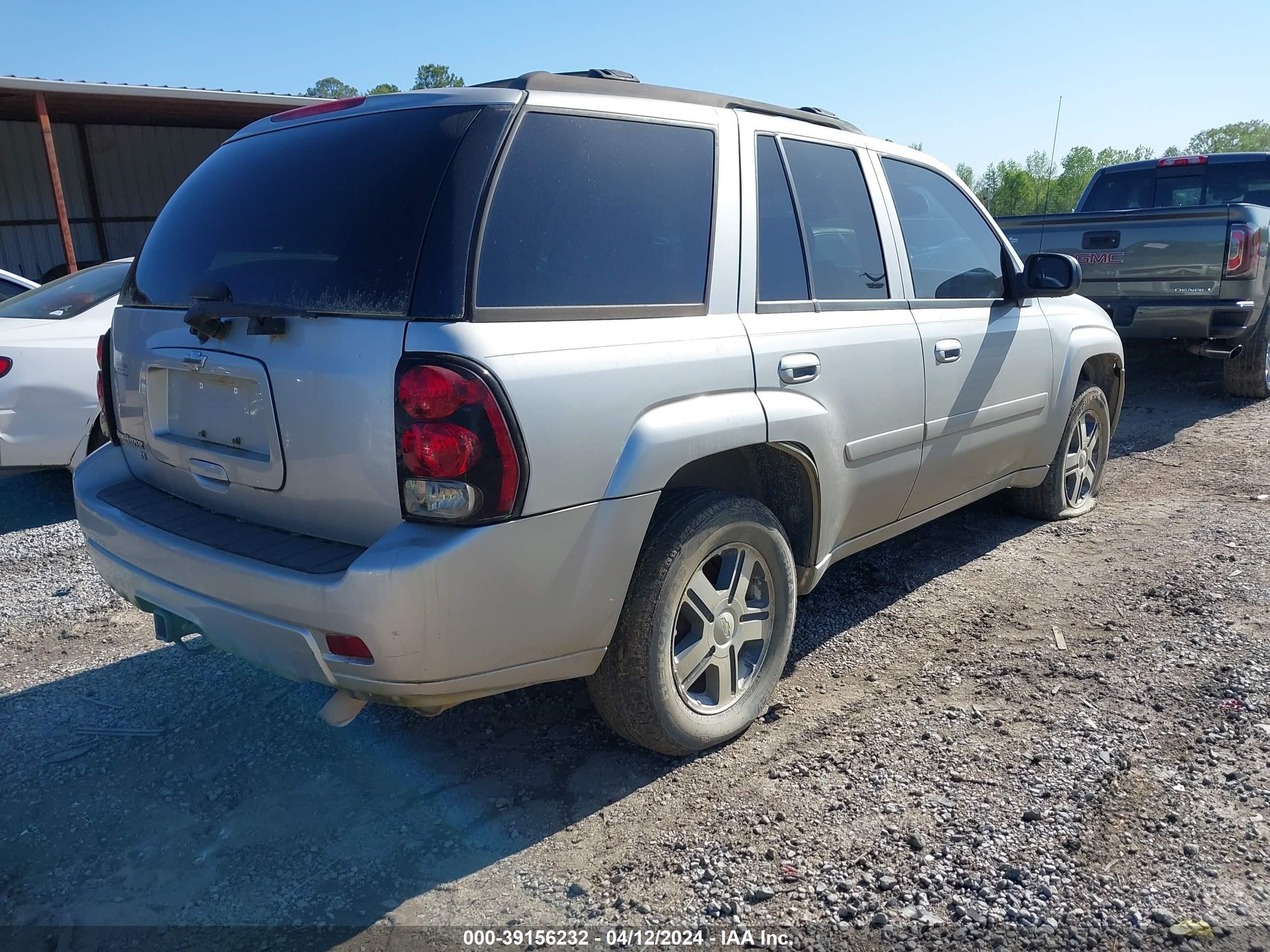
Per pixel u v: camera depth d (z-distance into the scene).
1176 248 7.55
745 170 3.20
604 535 2.59
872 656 3.76
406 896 2.50
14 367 5.48
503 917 2.41
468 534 2.34
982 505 5.61
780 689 3.53
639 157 2.89
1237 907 2.32
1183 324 7.64
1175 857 2.50
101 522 2.99
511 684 2.58
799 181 3.43
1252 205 7.58
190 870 2.62
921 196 4.14
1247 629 3.78
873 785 2.88
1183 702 3.27
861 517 3.67
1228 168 9.67
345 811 2.86
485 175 2.51
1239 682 3.36
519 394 2.38
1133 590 4.26
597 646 2.71
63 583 4.80
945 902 2.38
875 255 3.73
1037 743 3.06
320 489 2.54
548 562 2.49
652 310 2.80
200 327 2.67
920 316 3.86
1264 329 8.03
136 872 2.62
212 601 2.60
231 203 2.94
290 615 2.41
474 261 2.42
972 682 3.50
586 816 2.80
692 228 2.98
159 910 2.47
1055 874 2.45
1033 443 4.74
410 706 2.47
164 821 2.84
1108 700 3.31
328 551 2.50
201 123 18.98
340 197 2.64
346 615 2.31
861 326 3.50
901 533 4.07
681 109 3.08
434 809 2.87
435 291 2.38
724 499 2.97
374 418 2.39
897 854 2.56
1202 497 5.64
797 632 4.00
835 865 2.53
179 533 2.74
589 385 2.54
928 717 3.27
